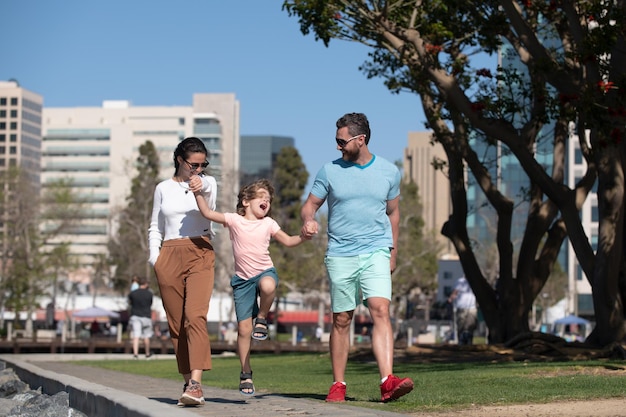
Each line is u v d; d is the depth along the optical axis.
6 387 14.38
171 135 180.00
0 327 76.88
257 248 9.06
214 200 9.04
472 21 21.98
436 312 111.44
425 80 22.06
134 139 181.25
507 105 20.31
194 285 8.92
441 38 21.45
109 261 90.88
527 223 23.92
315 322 97.81
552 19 22.67
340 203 8.92
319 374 15.78
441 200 196.00
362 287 8.93
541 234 23.59
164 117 181.38
